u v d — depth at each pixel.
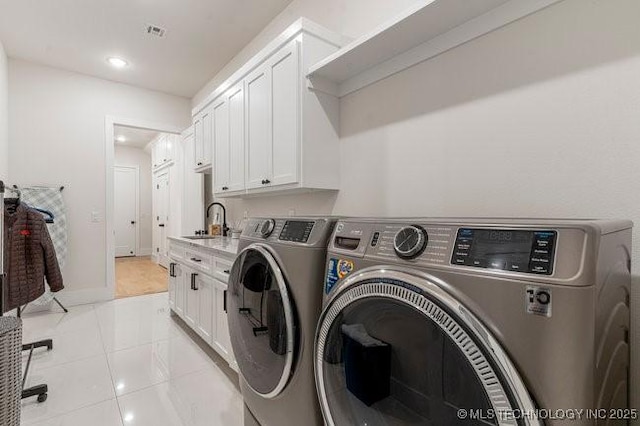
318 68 1.80
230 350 2.01
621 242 0.72
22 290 2.24
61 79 3.60
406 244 0.75
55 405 1.76
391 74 1.70
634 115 0.97
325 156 1.95
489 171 1.32
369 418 0.82
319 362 0.95
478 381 0.58
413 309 0.69
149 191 7.99
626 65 0.99
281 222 1.29
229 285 1.59
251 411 1.38
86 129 3.74
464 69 1.40
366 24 1.87
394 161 1.70
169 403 1.79
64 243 3.55
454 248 0.67
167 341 2.63
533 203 1.19
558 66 1.13
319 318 0.98
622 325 0.72
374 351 0.81
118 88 3.96
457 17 1.33
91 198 3.76
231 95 2.59
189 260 2.75
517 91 1.24
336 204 2.05
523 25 1.22
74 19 2.71
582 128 1.08
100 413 1.70
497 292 0.58
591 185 1.05
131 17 2.69
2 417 1.24
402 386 0.74
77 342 2.60
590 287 0.51
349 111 1.95
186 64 3.53
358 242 0.89
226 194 2.72
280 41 1.99
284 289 1.10
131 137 6.52
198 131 3.30
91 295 3.73
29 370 2.13
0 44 3.00
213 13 2.65
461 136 1.42
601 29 1.04
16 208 2.25
